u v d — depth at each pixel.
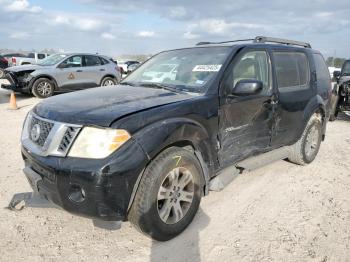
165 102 3.27
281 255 3.07
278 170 5.21
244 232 3.42
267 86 4.38
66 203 2.87
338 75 11.54
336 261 3.03
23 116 9.14
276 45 4.75
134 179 2.82
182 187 3.28
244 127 3.99
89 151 2.78
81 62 13.67
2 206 3.79
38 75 12.40
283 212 3.87
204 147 3.45
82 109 3.05
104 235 3.32
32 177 3.07
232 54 4.00
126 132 2.81
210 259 2.99
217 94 3.64
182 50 4.62
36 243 3.15
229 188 4.46
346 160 5.93
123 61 33.19
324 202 4.17
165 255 3.04
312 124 5.34
